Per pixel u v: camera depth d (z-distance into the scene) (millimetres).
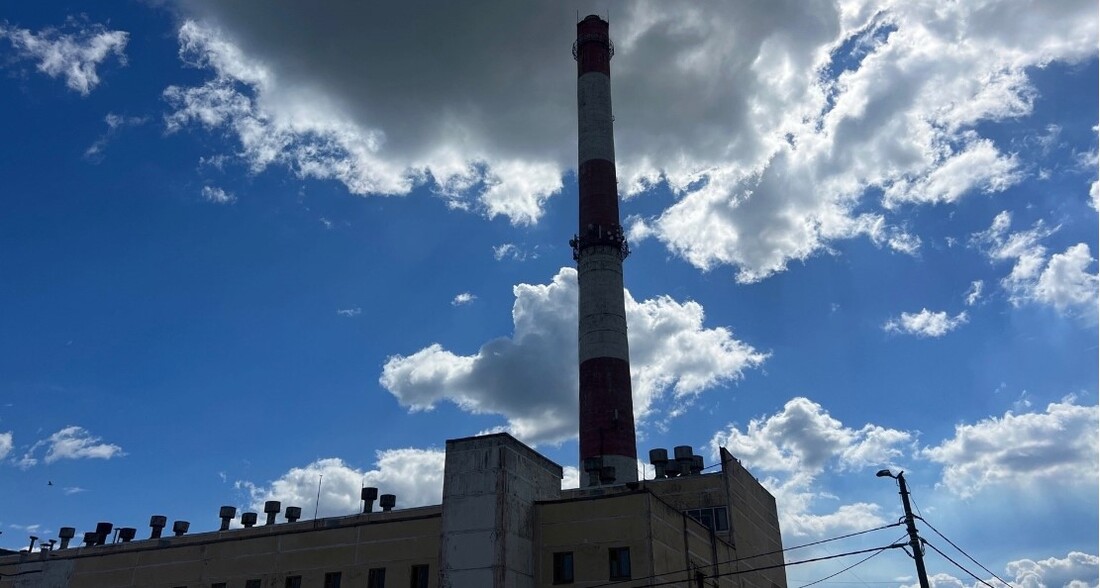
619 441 72062
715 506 54156
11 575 57500
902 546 32562
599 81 93188
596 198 85438
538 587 42375
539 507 44344
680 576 43531
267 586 47781
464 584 40531
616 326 78188
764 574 58656
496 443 43094
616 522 42219
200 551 50906
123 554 53406
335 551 46844
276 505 62625
